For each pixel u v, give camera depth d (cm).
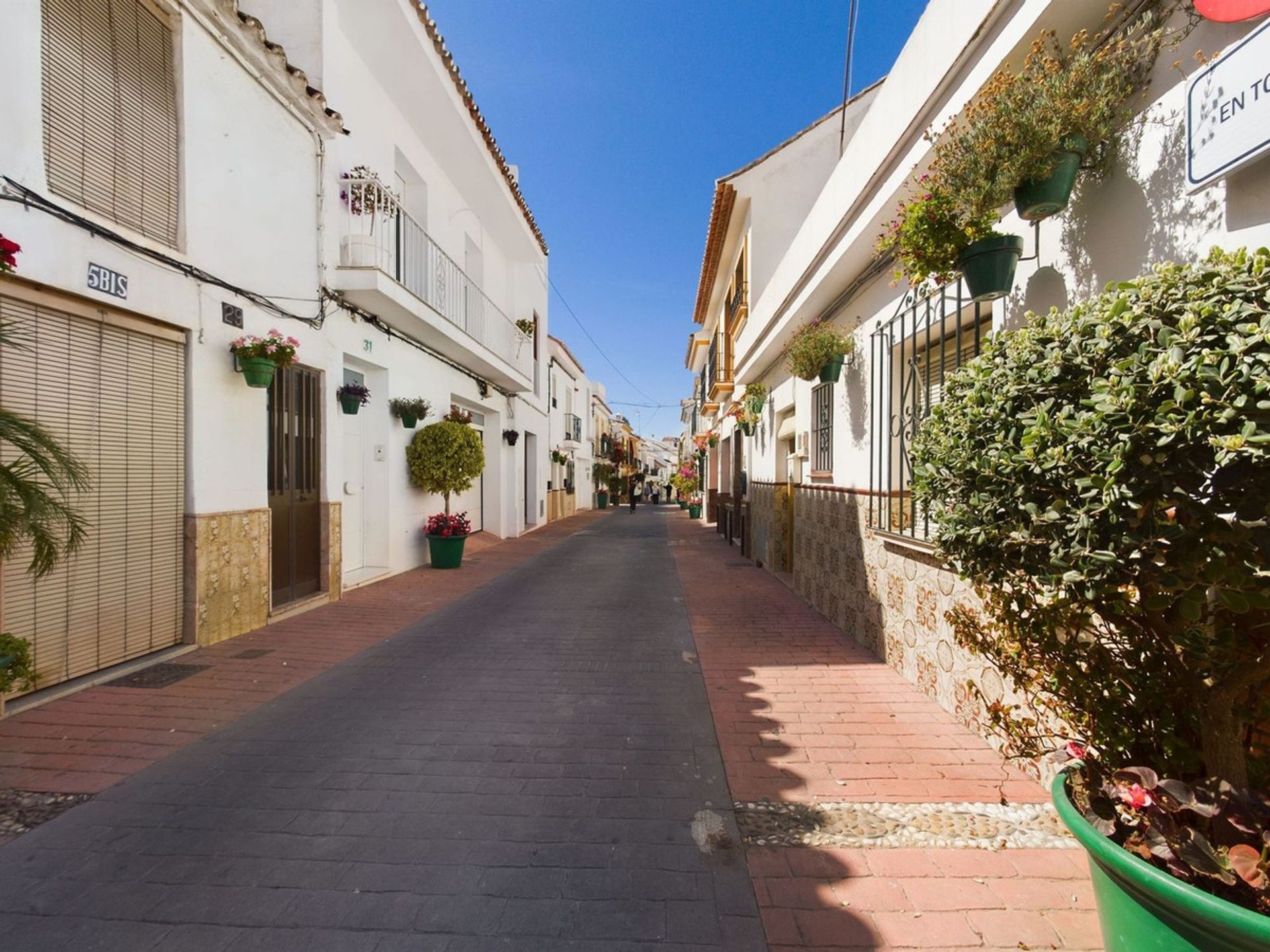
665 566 1155
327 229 758
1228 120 226
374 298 809
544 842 274
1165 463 158
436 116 1005
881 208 497
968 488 214
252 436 627
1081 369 185
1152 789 177
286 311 687
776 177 1201
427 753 360
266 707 427
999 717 247
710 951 212
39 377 425
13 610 411
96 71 470
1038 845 273
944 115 399
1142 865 158
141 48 510
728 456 1838
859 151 567
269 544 652
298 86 679
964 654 401
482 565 1134
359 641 595
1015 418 195
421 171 1066
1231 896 160
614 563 1197
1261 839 164
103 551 474
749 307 1198
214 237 580
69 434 446
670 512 3559
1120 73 280
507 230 1459
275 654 549
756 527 1209
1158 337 165
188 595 553
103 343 473
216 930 219
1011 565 200
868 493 575
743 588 909
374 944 213
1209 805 168
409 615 707
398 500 991
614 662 536
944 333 406
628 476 5472
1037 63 303
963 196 324
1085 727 220
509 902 235
